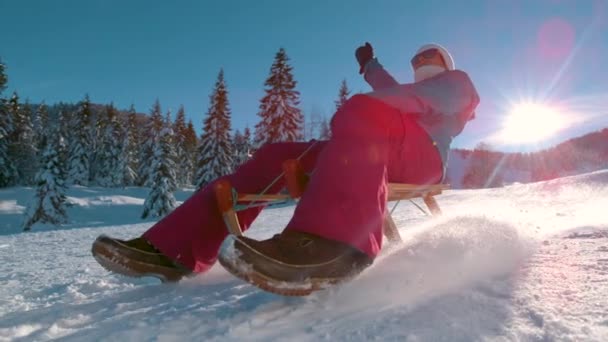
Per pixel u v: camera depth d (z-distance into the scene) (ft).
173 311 4.69
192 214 6.77
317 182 5.05
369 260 4.86
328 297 4.66
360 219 4.86
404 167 6.03
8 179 131.95
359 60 9.37
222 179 7.32
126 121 168.14
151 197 97.09
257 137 94.48
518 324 3.39
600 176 45.11
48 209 86.02
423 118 6.21
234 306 4.64
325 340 3.53
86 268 11.35
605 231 7.56
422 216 18.39
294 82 93.66
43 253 18.97
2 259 16.43
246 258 4.19
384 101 5.59
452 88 6.18
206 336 3.81
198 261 6.72
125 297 5.98
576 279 4.38
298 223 4.81
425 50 7.31
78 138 154.10
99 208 111.04
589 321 3.29
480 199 39.17
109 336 4.00
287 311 4.31
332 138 5.43
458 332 3.37
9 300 6.68
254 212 7.56
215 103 104.06
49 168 87.51
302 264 4.43
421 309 3.94
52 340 4.20
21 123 147.64
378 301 4.36
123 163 159.02
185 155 174.09
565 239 7.07
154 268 6.39
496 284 4.43
